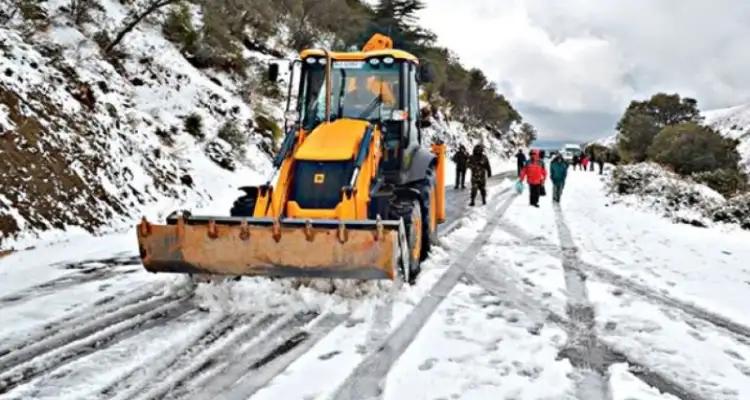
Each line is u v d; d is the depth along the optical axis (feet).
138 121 38.22
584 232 33.24
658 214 45.37
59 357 13.37
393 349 14.08
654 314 17.62
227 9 68.85
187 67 51.37
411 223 19.48
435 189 26.25
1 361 13.09
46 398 11.42
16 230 23.11
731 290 20.99
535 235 31.53
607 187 61.67
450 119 133.69
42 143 26.94
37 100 28.63
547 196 55.72
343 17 103.55
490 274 21.90
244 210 19.67
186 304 17.17
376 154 19.81
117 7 50.62
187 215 17.01
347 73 22.31
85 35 42.52
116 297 17.88
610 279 21.85
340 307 16.67
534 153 45.98
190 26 56.75
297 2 89.76
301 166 18.88
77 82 33.68
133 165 32.96
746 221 42.91
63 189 26.50
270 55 73.51
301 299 16.87
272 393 11.75
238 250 16.38
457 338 14.94
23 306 16.92
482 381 12.50
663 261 25.71
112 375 12.48
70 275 20.34
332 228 15.88
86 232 26.21
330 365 13.12
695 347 15.05
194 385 12.08
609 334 15.75
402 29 122.01
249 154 47.83
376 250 15.75
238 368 12.91
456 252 25.82
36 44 35.32
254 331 15.10
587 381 12.75
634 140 194.90
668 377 13.17
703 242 32.94
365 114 21.93
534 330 15.85
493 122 186.19
